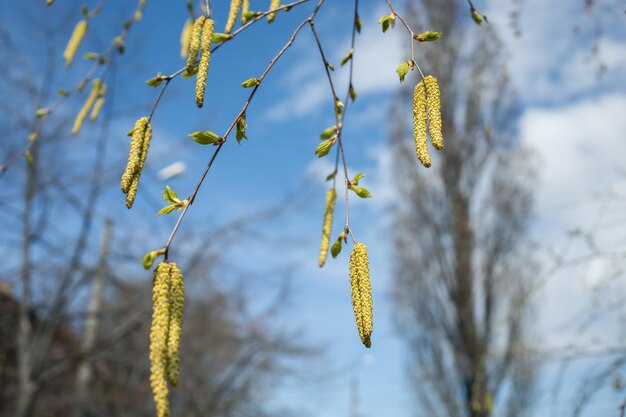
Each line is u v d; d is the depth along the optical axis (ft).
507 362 19.66
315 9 8.23
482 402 44.24
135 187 7.58
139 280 37.96
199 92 7.47
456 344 49.42
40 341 33.45
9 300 34.17
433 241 53.31
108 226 34.22
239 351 46.55
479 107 53.67
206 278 39.60
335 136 9.00
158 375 6.48
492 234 51.65
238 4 8.41
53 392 39.73
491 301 49.34
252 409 49.19
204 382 47.06
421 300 52.19
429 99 7.63
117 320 39.81
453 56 54.03
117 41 11.80
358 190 8.57
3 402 36.32
